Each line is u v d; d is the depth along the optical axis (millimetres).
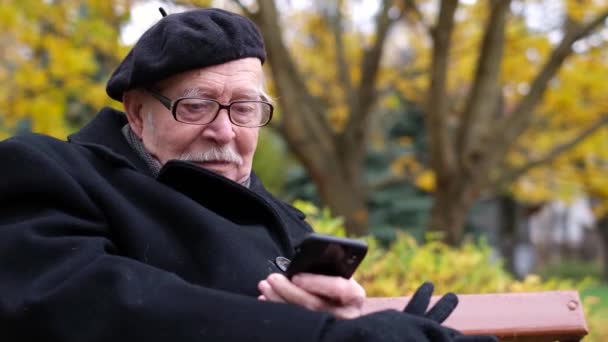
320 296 1798
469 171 9172
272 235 2277
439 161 9148
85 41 8453
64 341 1710
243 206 2266
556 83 10617
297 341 1635
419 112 16781
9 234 1873
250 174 2559
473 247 4496
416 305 1896
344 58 10391
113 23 8602
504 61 10406
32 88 8211
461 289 3756
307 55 12406
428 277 3756
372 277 3750
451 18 8516
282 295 1798
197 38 2191
